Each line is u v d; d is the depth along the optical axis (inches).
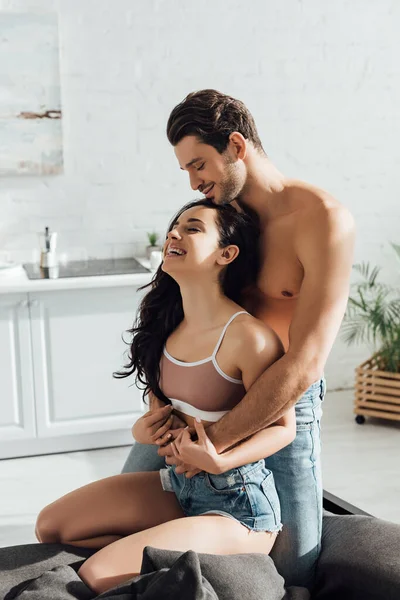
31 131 151.3
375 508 122.1
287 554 72.6
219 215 67.9
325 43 165.9
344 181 173.0
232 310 68.0
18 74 148.8
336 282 66.0
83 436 146.7
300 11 163.2
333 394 177.2
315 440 74.2
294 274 69.8
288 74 164.9
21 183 154.2
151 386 72.4
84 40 152.4
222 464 63.8
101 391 144.3
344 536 73.3
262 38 161.9
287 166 168.7
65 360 141.6
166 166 161.0
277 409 64.2
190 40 157.9
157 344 71.7
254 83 163.2
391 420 160.9
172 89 158.7
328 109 168.9
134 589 57.1
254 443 65.6
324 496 87.1
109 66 154.6
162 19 155.8
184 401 68.7
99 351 142.9
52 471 138.0
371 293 178.9
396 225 178.2
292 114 166.7
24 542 113.6
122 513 70.7
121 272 143.8
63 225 157.6
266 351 65.6
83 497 72.0
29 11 147.1
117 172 158.6
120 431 148.3
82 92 154.1
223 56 160.4
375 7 167.6
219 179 67.4
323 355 65.1
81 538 71.3
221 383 66.9
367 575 66.7
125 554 63.3
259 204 69.7
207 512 67.6
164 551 60.2
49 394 142.0
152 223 162.1
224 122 65.6
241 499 66.9
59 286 137.8
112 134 157.1
